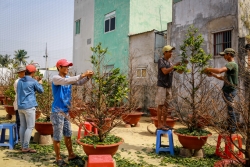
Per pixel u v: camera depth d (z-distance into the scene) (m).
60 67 4.67
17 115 6.67
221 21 9.60
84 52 18.86
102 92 4.67
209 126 5.34
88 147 4.38
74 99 6.81
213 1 9.93
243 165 3.36
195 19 10.66
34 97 5.78
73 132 8.07
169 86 6.02
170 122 7.61
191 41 5.35
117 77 4.58
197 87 5.66
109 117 4.94
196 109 5.48
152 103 12.52
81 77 4.46
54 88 4.69
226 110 5.03
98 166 3.57
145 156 5.56
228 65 5.23
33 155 5.45
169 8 16.47
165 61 5.96
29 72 5.79
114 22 15.88
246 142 3.39
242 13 9.11
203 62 5.30
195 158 5.34
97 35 17.38
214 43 9.99
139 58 13.79
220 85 9.28
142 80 13.36
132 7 14.70
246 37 8.54
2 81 15.23
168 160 5.21
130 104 8.62
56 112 4.63
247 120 3.44
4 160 5.09
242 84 7.18
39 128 6.35
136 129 8.96
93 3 17.84
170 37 11.86
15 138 6.45
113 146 4.41
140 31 15.10
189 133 5.34
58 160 4.76
